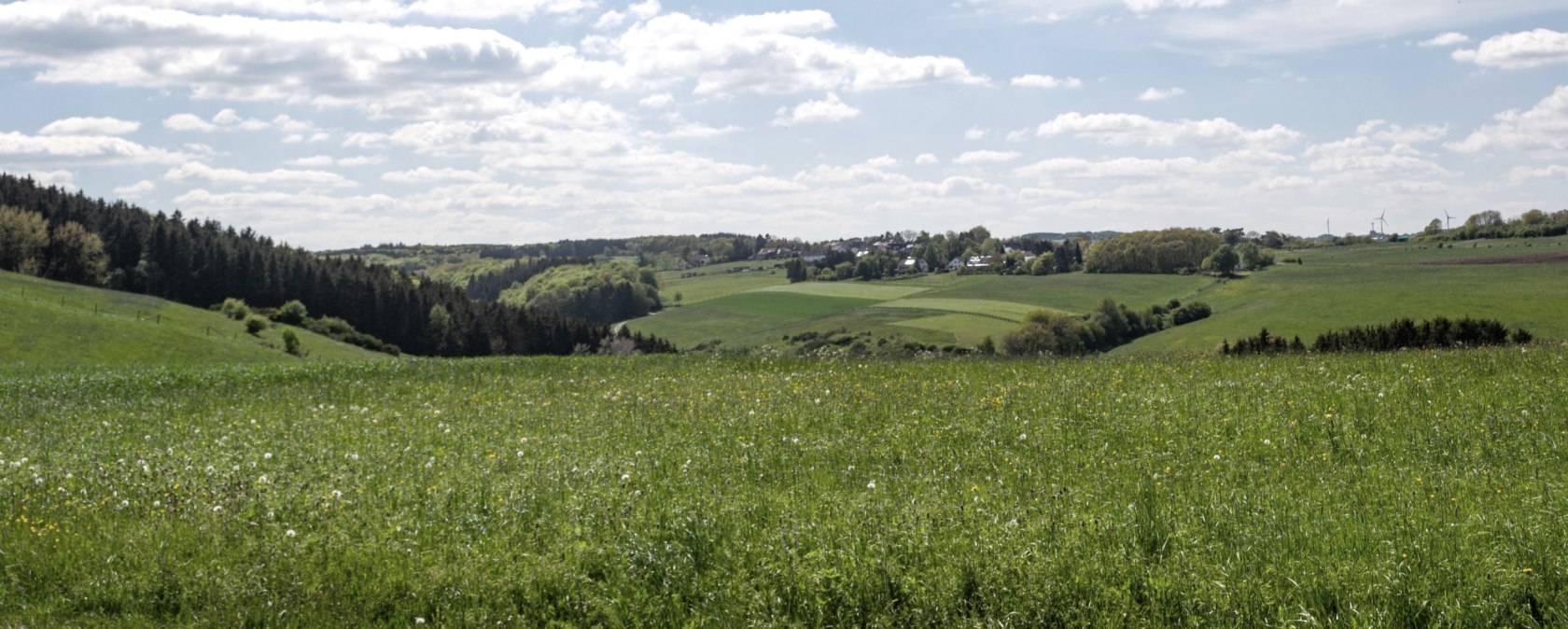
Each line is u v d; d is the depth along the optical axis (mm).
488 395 20719
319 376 27781
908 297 153875
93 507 10133
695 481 11070
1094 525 8328
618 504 9664
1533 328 89562
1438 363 18047
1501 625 6539
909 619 7129
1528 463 10656
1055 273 176375
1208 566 7371
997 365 22375
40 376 33062
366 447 13719
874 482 10273
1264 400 14914
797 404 16656
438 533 9055
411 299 145875
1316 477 10453
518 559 8336
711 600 7508
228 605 7684
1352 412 13789
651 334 141875
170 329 100562
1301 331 100438
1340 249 197625
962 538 8062
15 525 9531
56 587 8125
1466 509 8656
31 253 139250
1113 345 110812
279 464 12383
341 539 8758
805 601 7305
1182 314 118812
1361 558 7410
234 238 165375
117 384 27891
